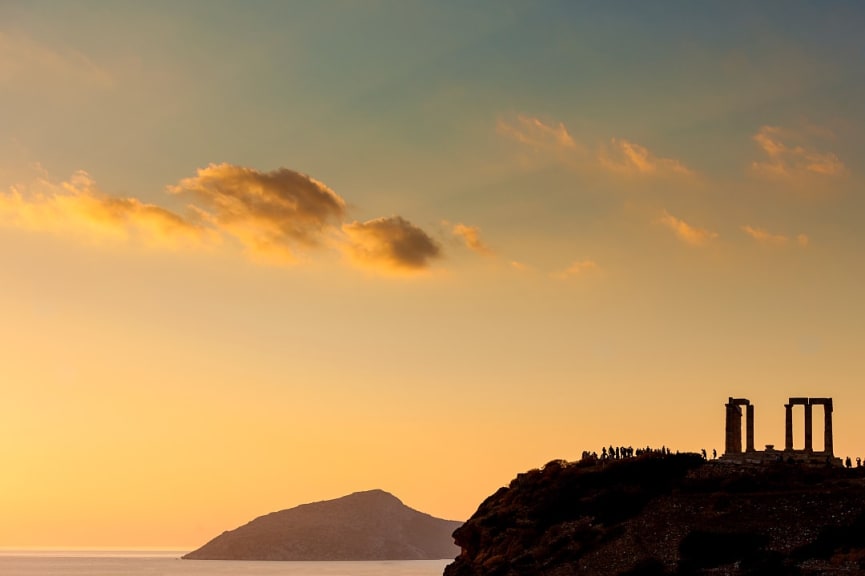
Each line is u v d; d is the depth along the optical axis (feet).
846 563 623.36
